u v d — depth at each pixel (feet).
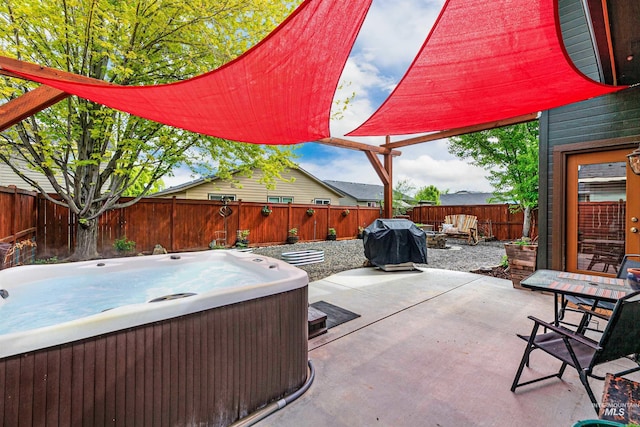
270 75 8.35
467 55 8.61
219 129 12.32
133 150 18.90
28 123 17.21
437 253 30.60
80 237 20.68
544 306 13.46
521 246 16.35
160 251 26.02
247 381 6.57
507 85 10.18
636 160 9.93
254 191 45.24
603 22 8.30
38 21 14.15
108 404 4.96
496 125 20.21
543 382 7.70
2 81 13.10
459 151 29.12
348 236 43.75
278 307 7.11
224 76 8.00
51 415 4.51
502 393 7.25
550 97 11.23
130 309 5.25
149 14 16.52
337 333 10.69
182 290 11.76
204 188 41.50
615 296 7.41
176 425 5.63
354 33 7.59
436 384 7.64
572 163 15.19
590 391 5.91
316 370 8.34
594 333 10.55
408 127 14.61
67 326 4.64
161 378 5.47
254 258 12.91
